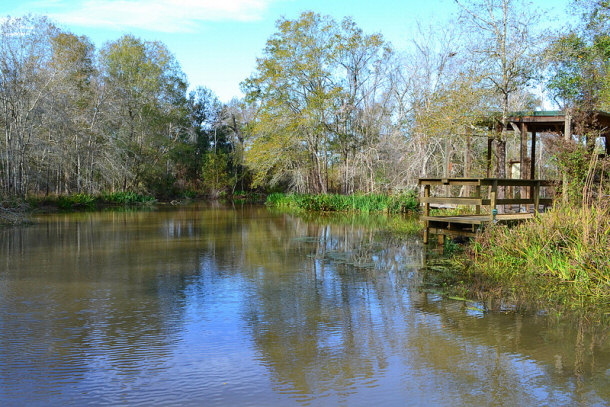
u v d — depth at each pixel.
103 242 13.27
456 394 4.00
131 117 39.31
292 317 6.11
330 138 33.62
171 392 4.02
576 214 8.99
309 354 4.86
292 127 31.58
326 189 33.47
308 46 31.50
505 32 15.18
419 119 19.80
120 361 4.65
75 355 4.80
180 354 4.84
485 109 15.51
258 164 34.53
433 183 12.13
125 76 39.34
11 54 24.50
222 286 7.86
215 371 4.44
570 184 10.84
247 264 9.88
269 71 31.67
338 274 8.83
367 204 26.23
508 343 5.15
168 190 43.91
